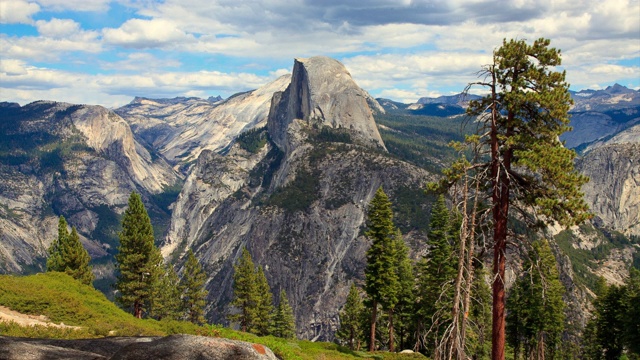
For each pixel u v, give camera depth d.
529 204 23.22
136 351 13.27
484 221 21.75
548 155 21.36
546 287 22.45
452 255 19.72
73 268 62.34
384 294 54.53
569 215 21.78
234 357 13.38
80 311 35.69
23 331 26.59
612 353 65.44
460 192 20.22
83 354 14.29
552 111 21.75
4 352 13.34
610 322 65.50
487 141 22.84
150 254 61.97
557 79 22.19
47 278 44.38
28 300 34.31
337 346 50.69
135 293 61.34
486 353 53.72
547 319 59.94
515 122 22.61
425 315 57.66
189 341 13.74
